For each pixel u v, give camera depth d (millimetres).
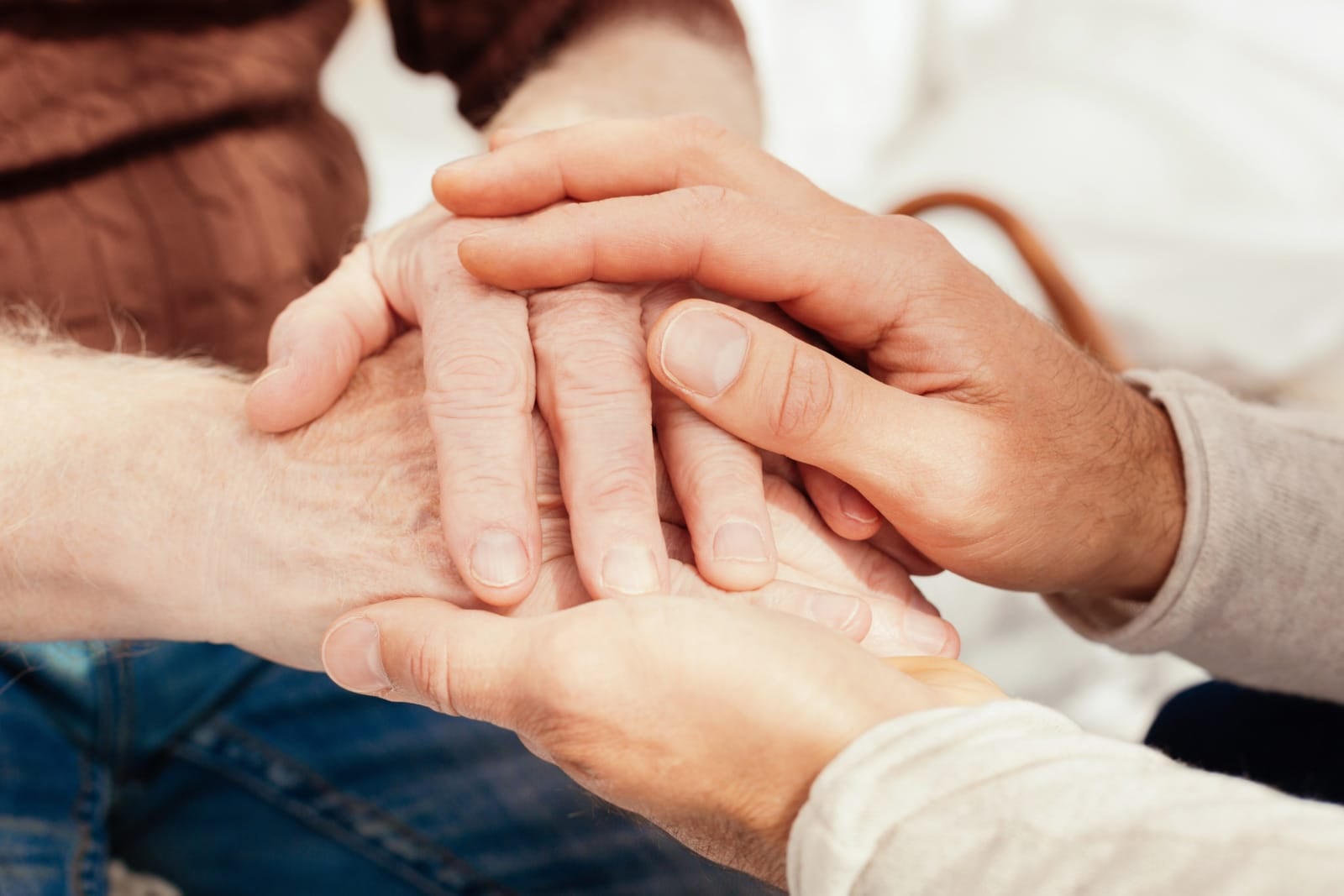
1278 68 1001
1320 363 936
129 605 513
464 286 517
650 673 431
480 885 567
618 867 560
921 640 518
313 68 623
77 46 566
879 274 494
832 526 517
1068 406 499
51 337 554
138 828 579
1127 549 511
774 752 427
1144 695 838
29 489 501
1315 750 551
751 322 481
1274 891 385
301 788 574
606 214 498
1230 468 507
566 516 515
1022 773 406
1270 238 935
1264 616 513
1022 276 980
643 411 503
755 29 1198
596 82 625
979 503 490
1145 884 391
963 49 1167
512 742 588
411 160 1066
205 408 521
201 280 584
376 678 465
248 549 508
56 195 562
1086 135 1022
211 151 588
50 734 549
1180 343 965
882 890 406
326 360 522
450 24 658
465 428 494
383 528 509
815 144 1197
